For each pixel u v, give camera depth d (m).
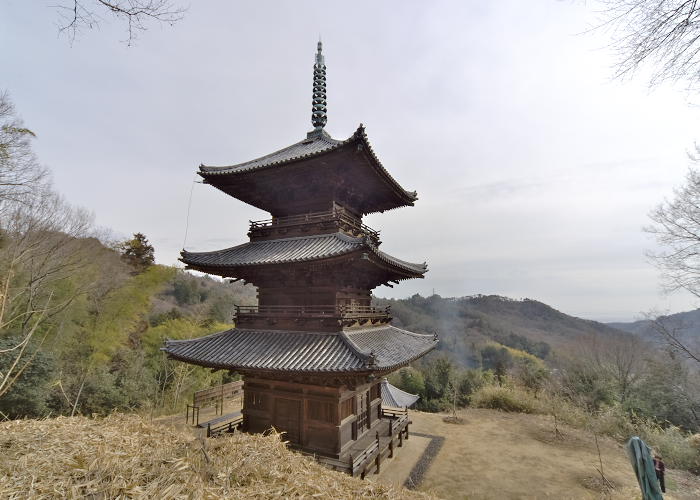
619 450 18.30
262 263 14.03
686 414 26.42
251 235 17.55
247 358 13.23
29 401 18.84
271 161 17.73
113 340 29.42
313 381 13.56
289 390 14.00
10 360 18.72
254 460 5.62
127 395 23.95
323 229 15.73
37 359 19.94
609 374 32.69
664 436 19.42
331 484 5.78
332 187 16.23
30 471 4.57
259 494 4.69
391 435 15.79
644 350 36.16
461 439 19.52
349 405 14.39
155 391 26.23
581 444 19.00
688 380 27.91
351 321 14.60
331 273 14.62
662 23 4.90
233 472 5.17
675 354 27.73
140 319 35.59
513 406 26.34
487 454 17.23
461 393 34.81
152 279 34.91
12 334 21.05
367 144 13.67
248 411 14.78
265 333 15.22
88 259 28.25
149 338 32.84
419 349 17.19
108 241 35.75
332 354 12.46
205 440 6.00
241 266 14.58
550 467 15.77
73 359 26.20
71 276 26.31
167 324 35.75
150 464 5.03
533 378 34.41
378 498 5.83
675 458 17.59
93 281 28.11
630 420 22.75
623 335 42.56
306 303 15.25
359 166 15.33
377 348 14.62
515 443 19.00
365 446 14.09
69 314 25.97
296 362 12.23
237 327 16.25
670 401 27.45
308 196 17.08
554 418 23.19
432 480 14.16
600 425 21.62
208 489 4.45
